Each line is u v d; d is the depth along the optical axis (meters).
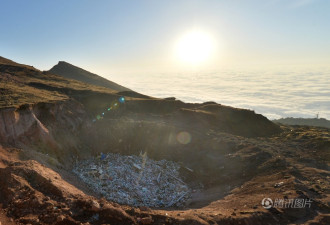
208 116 47.69
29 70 74.62
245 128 46.91
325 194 17.34
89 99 53.62
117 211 12.76
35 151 22.12
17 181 14.46
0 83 38.62
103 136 35.47
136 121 41.00
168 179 26.88
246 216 13.87
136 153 33.25
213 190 23.67
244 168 26.09
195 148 33.28
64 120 31.50
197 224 12.58
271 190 18.64
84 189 20.39
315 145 33.22
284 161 25.69
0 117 20.70
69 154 28.06
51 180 15.73
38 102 27.80
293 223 13.51
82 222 11.82
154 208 20.42
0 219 11.45
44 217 11.82
